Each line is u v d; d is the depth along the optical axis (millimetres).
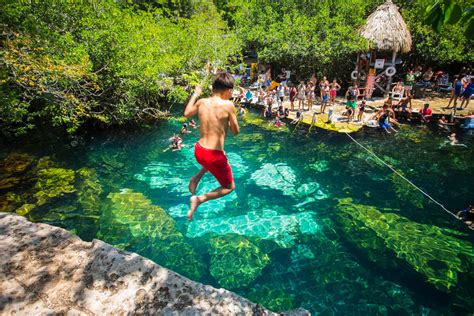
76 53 9578
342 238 7566
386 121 14617
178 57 14555
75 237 2990
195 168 11570
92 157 12266
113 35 11828
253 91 21719
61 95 10555
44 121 14586
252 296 5855
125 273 2537
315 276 6355
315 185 10344
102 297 2328
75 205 8688
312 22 19438
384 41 16688
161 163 11977
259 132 15289
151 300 2314
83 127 15203
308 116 16172
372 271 6469
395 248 7145
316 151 12969
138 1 24828
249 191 9984
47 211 8281
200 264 6637
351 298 5820
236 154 12906
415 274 6359
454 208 8820
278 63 22125
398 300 5734
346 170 11375
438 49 19031
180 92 13844
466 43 18281
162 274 2551
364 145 13281
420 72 19734
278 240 7504
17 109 8516
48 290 2367
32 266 2576
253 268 6566
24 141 13141
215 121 2576
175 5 27438
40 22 9461
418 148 12836
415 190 9867
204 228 7977
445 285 6047
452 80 21391
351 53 18734
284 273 6434
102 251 2756
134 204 8906
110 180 10461
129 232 7590
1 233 2957
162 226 7895
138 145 13680
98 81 12453
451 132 14117
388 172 11133
